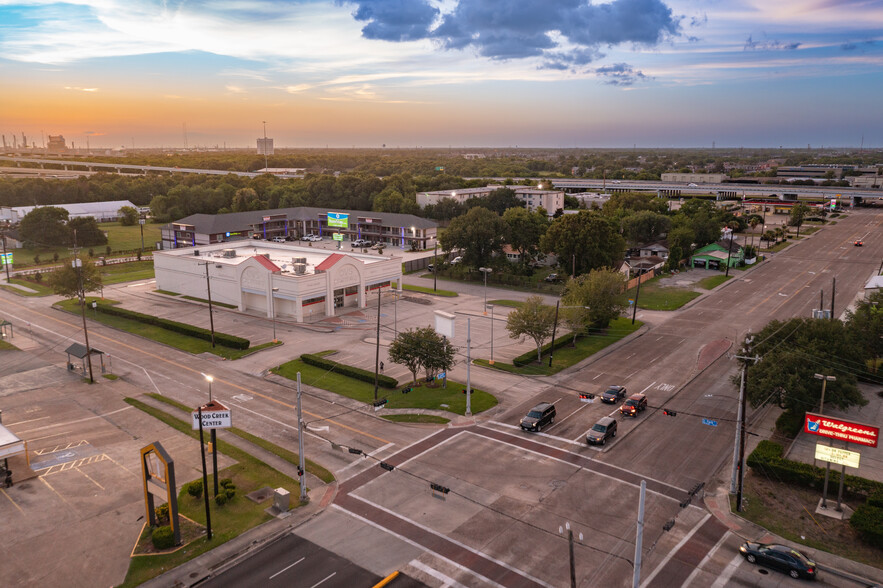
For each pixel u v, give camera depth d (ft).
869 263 430.20
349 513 132.36
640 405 184.75
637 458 156.46
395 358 205.05
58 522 130.21
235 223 521.65
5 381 215.72
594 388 205.98
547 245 362.12
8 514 133.08
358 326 284.61
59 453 161.79
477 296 347.36
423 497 138.21
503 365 228.43
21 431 175.11
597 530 124.77
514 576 110.42
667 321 289.74
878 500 129.80
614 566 113.09
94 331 279.90
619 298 264.93
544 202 634.02
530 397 198.18
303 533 125.29
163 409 191.11
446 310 314.14
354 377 216.74
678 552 117.70
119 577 111.86
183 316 304.09
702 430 173.06
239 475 149.69
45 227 505.66
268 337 267.39
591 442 163.84
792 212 609.42
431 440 167.43
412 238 509.35
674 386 207.00
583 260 349.00
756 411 187.93
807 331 187.32
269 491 142.20
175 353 248.11
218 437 170.60
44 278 392.47
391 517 130.41
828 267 420.36
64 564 115.75
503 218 424.87
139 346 257.75
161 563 115.65
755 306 317.01
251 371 225.76
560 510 132.36
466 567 113.19
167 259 355.77
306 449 163.02
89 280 314.55
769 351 175.73
